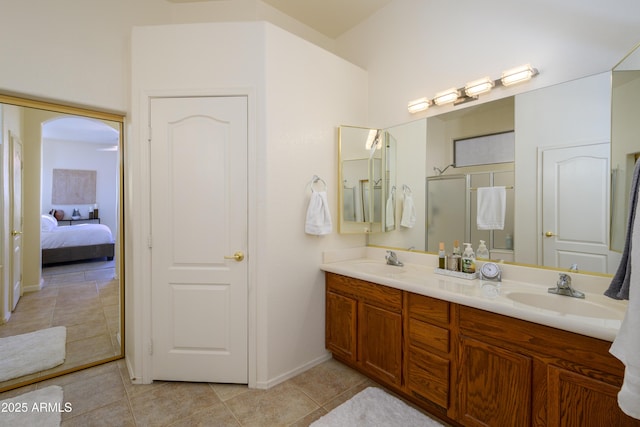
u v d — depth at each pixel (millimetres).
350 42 2863
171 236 1951
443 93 2086
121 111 2162
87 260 2463
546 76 1685
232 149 1945
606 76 1479
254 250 1944
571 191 1572
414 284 1668
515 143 1780
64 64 1956
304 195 2166
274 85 1979
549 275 1611
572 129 1575
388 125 2508
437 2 2191
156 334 1963
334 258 2363
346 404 1753
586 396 1091
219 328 1968
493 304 1320
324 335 2318
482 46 1959
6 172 2121
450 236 2082
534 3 1731
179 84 1943
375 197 2506
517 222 1764
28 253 2264
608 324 1065
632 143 1347
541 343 1203
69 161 2359
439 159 2152
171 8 2498
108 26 2131
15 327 2217
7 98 1870
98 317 2473
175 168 1950
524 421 1251
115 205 2496
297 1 2514
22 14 1824
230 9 2525
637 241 836
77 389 1903
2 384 1896
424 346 1632
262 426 1588
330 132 2350
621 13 1458
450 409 1522
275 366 2006
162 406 1747
